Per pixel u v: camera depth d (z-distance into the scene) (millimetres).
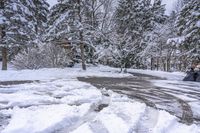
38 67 22391
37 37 23328
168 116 6195
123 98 8273
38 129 4840
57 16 21953
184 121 6035
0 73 15461
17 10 21172
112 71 22391
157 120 5820
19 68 22344
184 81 14953
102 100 7855
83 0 21766
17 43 21953
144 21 38375
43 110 6266
